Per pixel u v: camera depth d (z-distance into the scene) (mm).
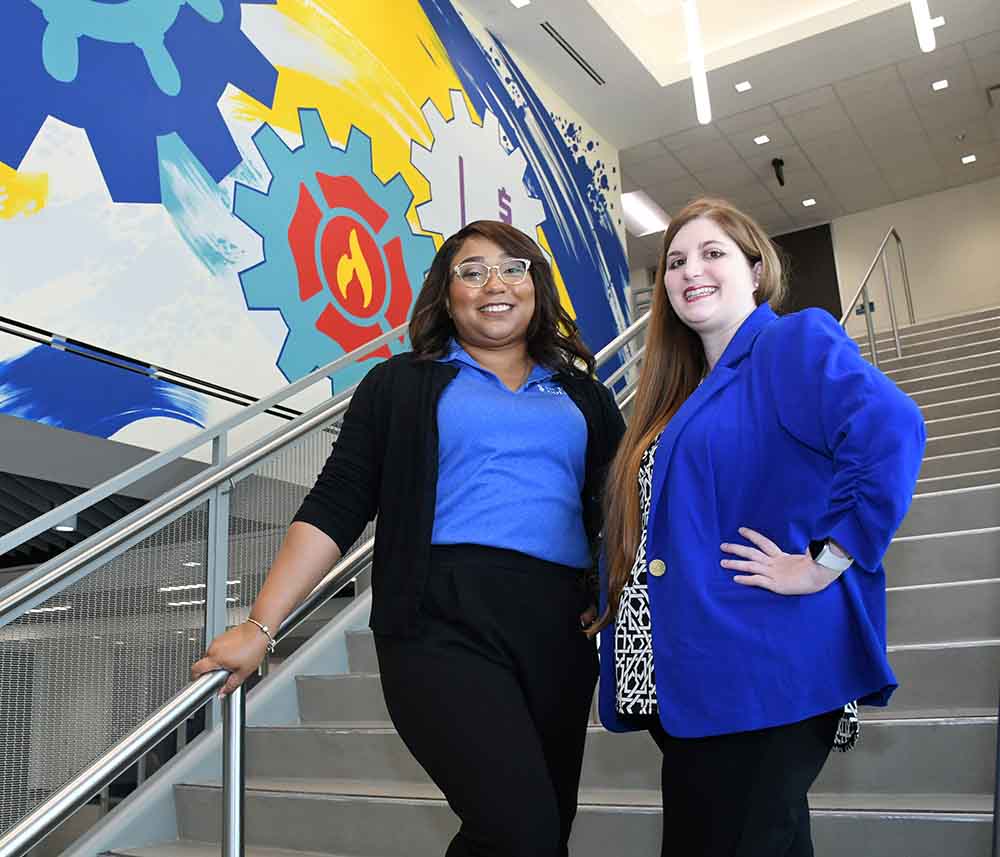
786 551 1083
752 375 1185
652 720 1146
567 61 7684
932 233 10477
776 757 1022
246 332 4406
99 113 3893
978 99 8578
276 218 4711
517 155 7215
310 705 2867
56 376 3527
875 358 6066
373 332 5234
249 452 2707
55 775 2238
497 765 1110
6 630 2174
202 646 2693
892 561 2715
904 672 2115
